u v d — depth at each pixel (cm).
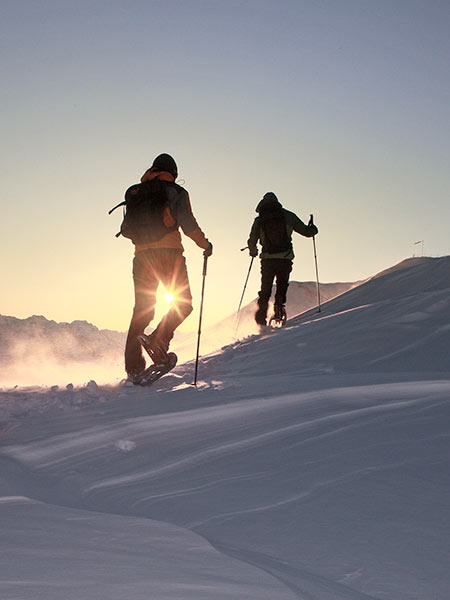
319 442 274
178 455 281
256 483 233
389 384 381
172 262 565
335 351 641
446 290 790
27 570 136
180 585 130
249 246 1077
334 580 154
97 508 226
